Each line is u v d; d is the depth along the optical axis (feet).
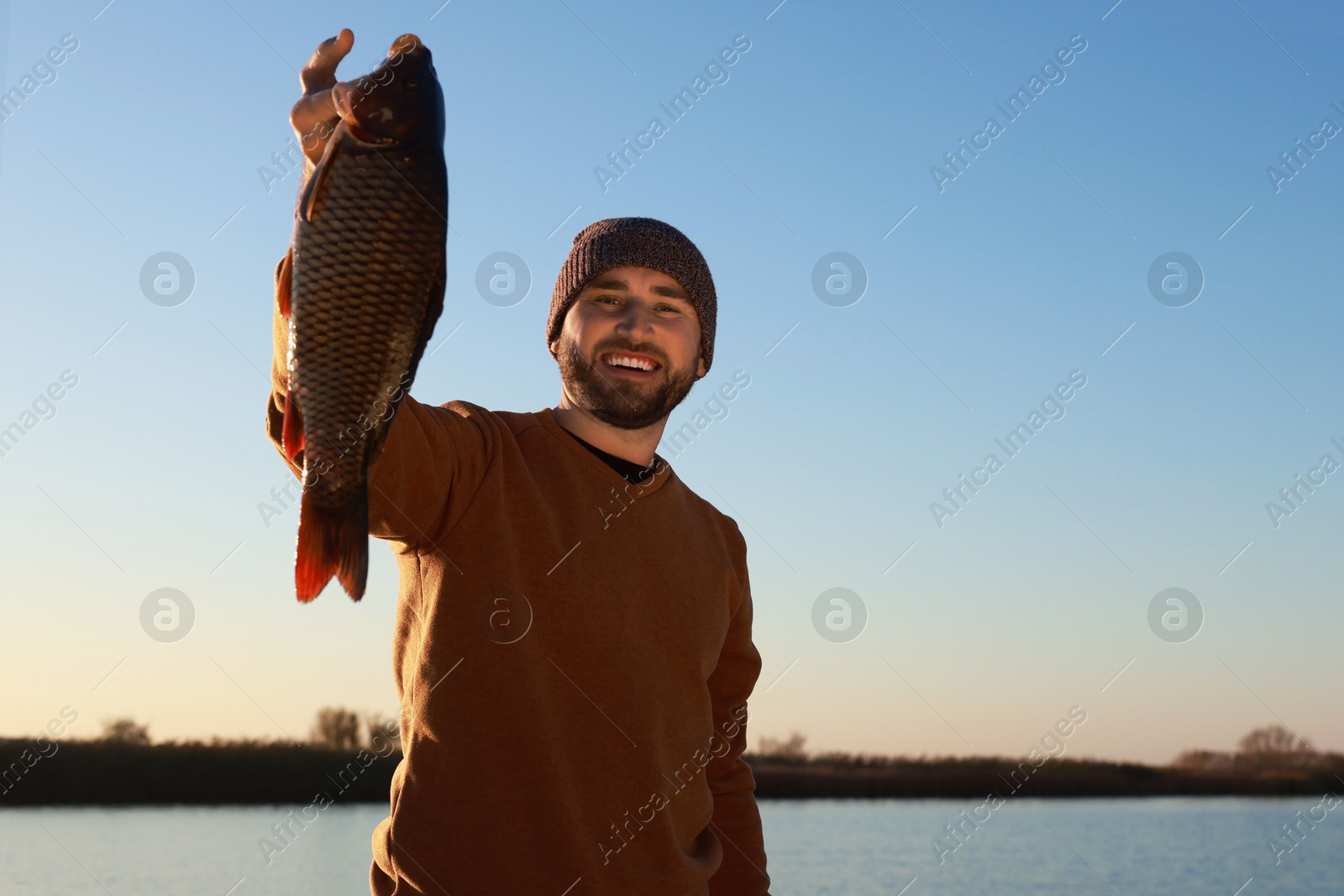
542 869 7.49
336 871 84.74
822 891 87.71
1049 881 95.35
